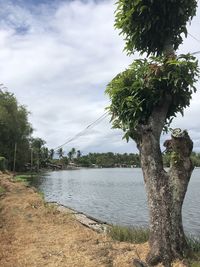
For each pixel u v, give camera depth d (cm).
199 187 4506
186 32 762
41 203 1504
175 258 688
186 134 730
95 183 5356
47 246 864
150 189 726
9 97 5409
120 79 750
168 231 702
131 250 791
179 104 754
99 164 16738
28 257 787
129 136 768
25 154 5788
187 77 699
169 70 703
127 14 727
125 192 3766
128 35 775
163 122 750
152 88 721
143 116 745
